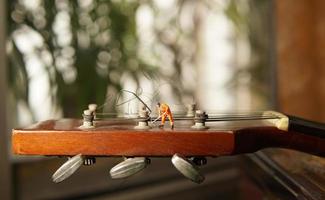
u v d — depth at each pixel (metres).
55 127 0.39
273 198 0.46
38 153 0.38
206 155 0.38
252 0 0.93
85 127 0.39
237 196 0.62
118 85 0.78
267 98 0.95
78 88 0.76
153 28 0.84
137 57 0.81
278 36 0.91
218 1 0.91
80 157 0.37
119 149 0.38
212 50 0.93
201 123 0.39
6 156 0.64
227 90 0.95
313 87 0.90
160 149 0.38
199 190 0.71
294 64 0.91
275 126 0.41
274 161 0.52
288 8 0.90
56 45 0.73
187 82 0.89
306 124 0.41
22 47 0.71
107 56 0.78
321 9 0.87
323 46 0.88
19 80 0.71
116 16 0.78
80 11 0.75
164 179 0.78
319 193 0.42
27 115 0.73
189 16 0.89
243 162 0.61
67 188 0.71
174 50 0.87
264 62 0.96
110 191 0.74
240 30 0.93
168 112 0.40
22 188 0.68
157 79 0.81
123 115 0.45
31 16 0.71
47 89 0.74
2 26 0.64
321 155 0.43
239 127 0.40
